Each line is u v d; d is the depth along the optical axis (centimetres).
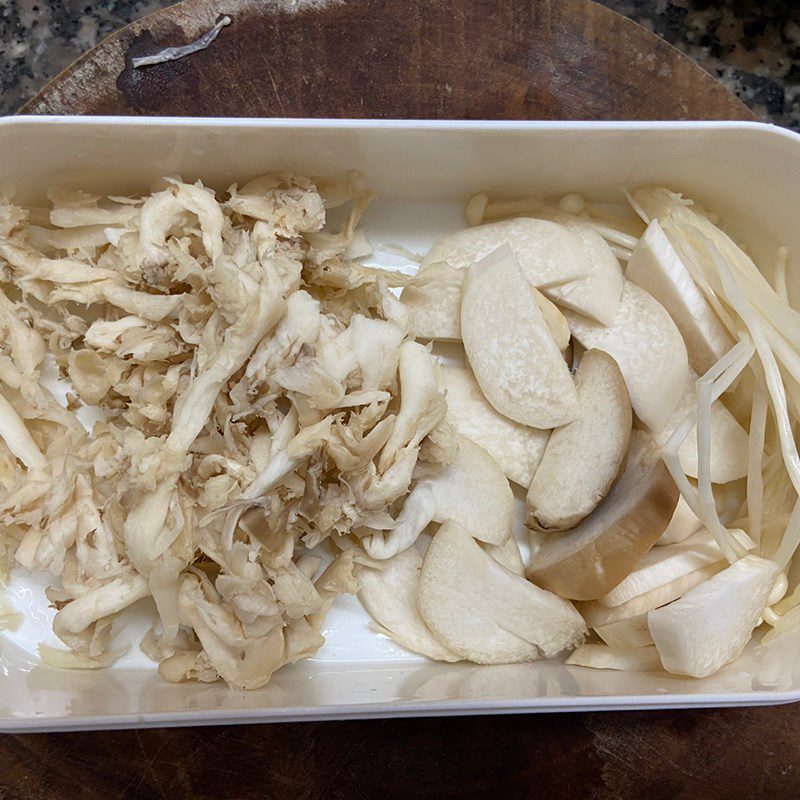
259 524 22
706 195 25
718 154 23
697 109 25
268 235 23
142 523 22
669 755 24
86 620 22
